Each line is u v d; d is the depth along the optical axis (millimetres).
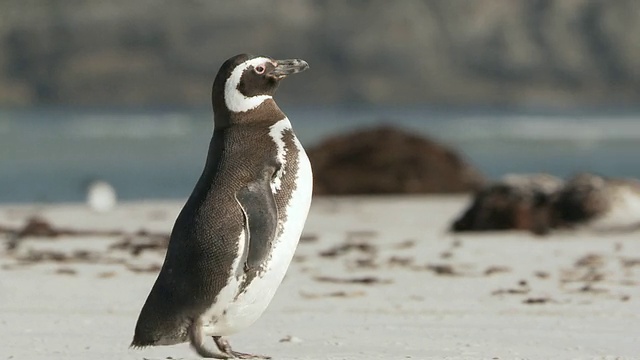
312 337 18656
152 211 43969
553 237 33938
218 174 16453
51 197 59375
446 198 52594
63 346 17781
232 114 16969
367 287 24016
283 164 16594
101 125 164125
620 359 16672
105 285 24234
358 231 36594
